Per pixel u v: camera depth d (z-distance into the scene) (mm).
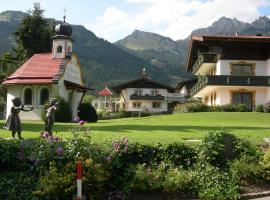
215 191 14570
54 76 43938
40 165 13602
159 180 14562
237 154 17094
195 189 14742
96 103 109938
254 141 19297
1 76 62844
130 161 15195
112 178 14336
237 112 48344
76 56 48906
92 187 13352
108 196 13719
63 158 13719
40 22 72312
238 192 15070
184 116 44594
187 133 24094
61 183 12859
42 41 71750
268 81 52531
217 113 46875
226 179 15477
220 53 54312
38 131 25141
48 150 13805
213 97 58594
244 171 16062
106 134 22750
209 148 16391
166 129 27844
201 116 44375
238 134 23969
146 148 15609
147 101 98438
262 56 54375
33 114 44469
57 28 48094
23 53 70000
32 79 44594
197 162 16203
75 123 36406
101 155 14234
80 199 12422
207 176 15375
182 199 14219
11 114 17312
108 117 73375
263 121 41125
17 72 46500
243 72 54531
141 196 14047
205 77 53750
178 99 98562
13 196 12781
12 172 13703
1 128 28297
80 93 48531
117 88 99625
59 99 40250
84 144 14383
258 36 54938
